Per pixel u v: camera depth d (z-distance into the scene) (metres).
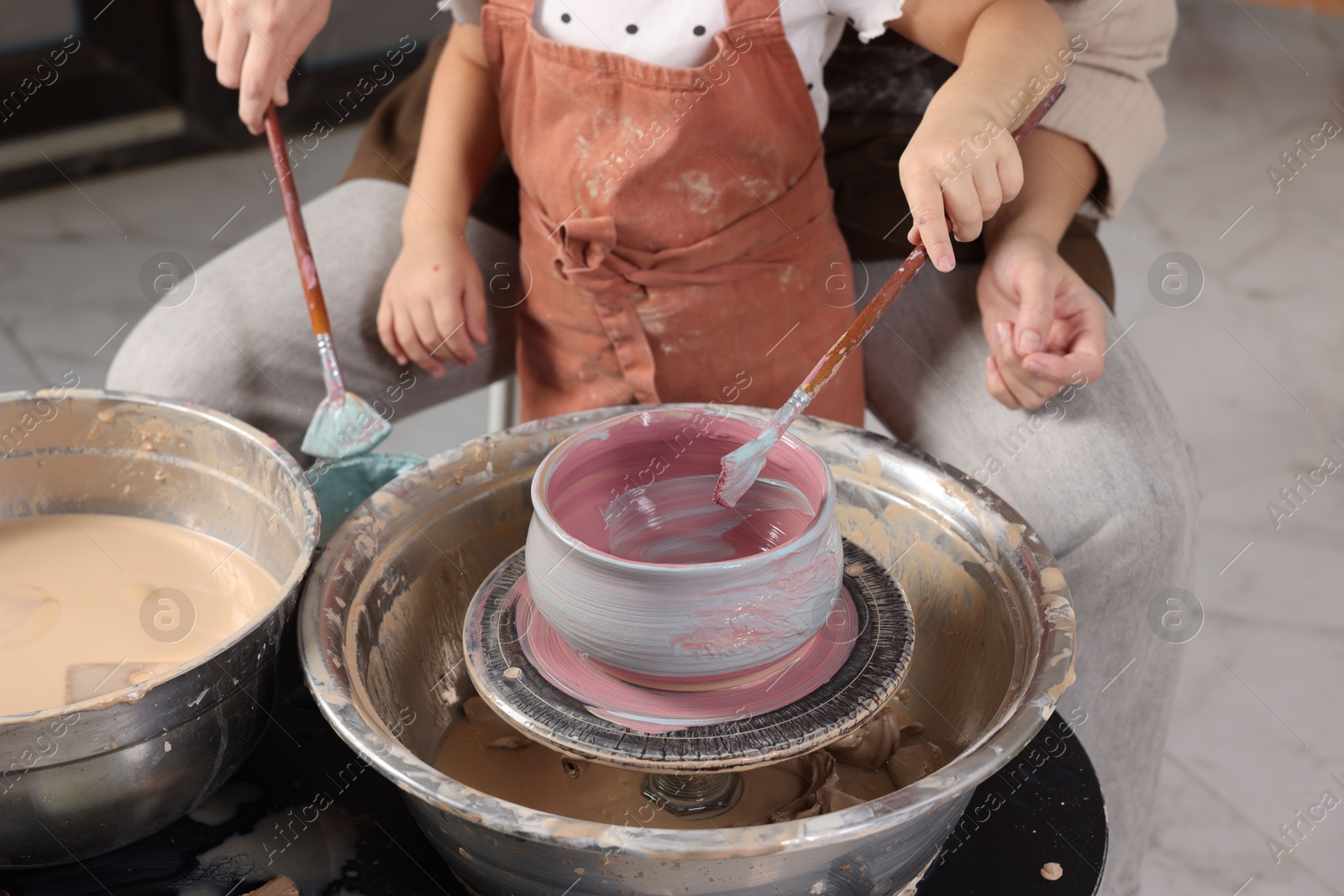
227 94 2.87
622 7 1.02
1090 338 1.08
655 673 0.71
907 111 1.34
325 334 1.10
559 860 0.67
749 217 1.07
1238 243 2.69
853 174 1.30
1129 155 1.24
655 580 0.68
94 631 0.86
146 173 2.83
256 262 1.32
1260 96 3.27
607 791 0.85
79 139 2.82
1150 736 1.18
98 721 0.67
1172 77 3.36
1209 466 2.10
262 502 0.92
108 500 0.99
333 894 0.77
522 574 0.85
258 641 0.74
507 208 1.38
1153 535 1.11
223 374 1.25
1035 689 0.72
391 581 0.87
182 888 0.76
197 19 2.75
